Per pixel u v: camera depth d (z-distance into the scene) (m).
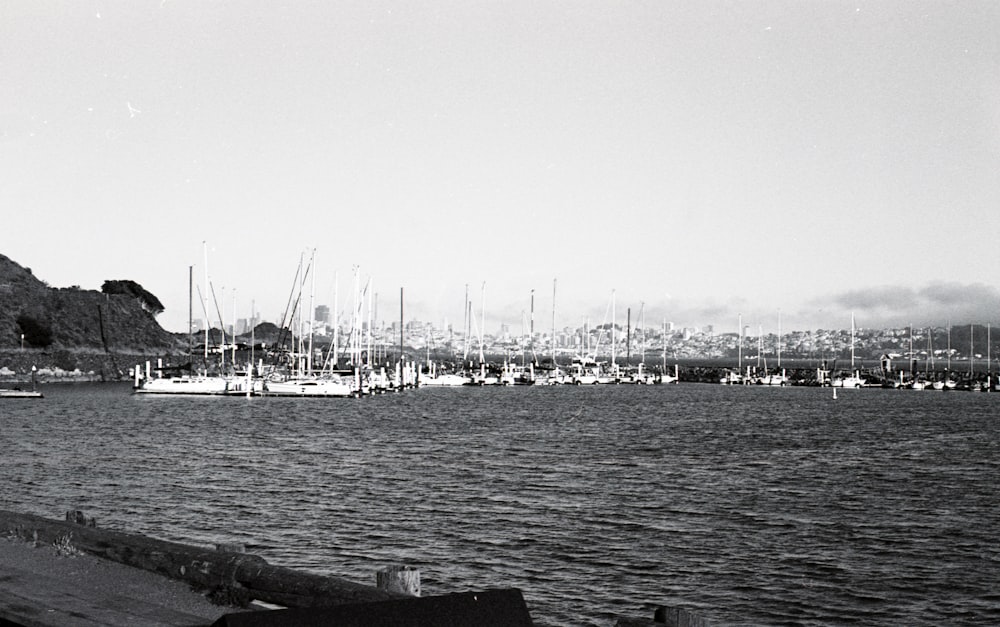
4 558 13.64
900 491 49.25
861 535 36.53
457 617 7.77
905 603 27.16
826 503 44.69
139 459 60.81
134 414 108.69
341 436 81.25
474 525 36.88
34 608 11.12
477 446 72.94
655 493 47.03
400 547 32.53
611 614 25.16
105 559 13.45
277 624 7.20
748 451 71.19
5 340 191.25
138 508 40.28
